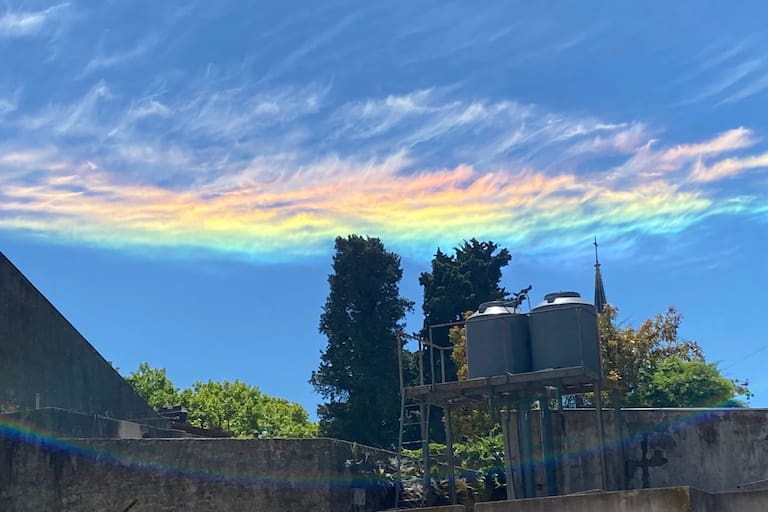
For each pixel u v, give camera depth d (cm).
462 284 4600
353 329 4544
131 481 2078
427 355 4478
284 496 2073
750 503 1515
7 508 2073
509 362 2033
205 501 2067
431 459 2436
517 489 2123
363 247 4681
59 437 2184
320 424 4466
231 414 5953
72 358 2945
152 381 5941
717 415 2105
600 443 2008
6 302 2664
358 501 2139
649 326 3638
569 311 2025
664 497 1464
